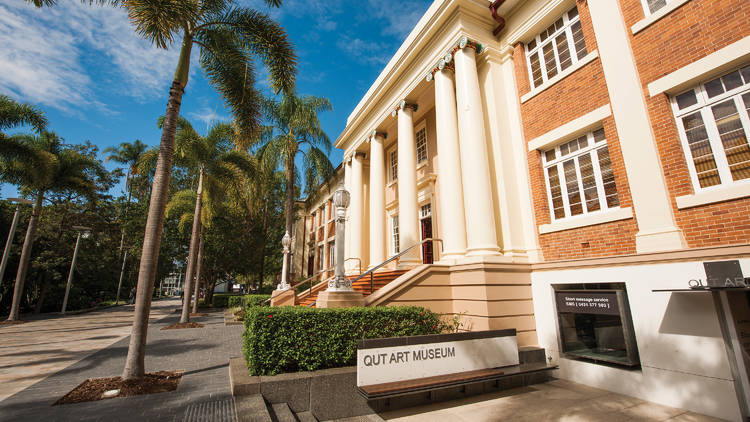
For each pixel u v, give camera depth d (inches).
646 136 236.2
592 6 284.5
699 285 192.5
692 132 221.9
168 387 213.3
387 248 589.9
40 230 944.9
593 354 251.4
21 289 666.8
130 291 1587.1
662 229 220.8
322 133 789.9
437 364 200.5
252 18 327.0
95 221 1125.7
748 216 189.0
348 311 216.2
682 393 196.7
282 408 167.8
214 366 271.3
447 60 375.6
